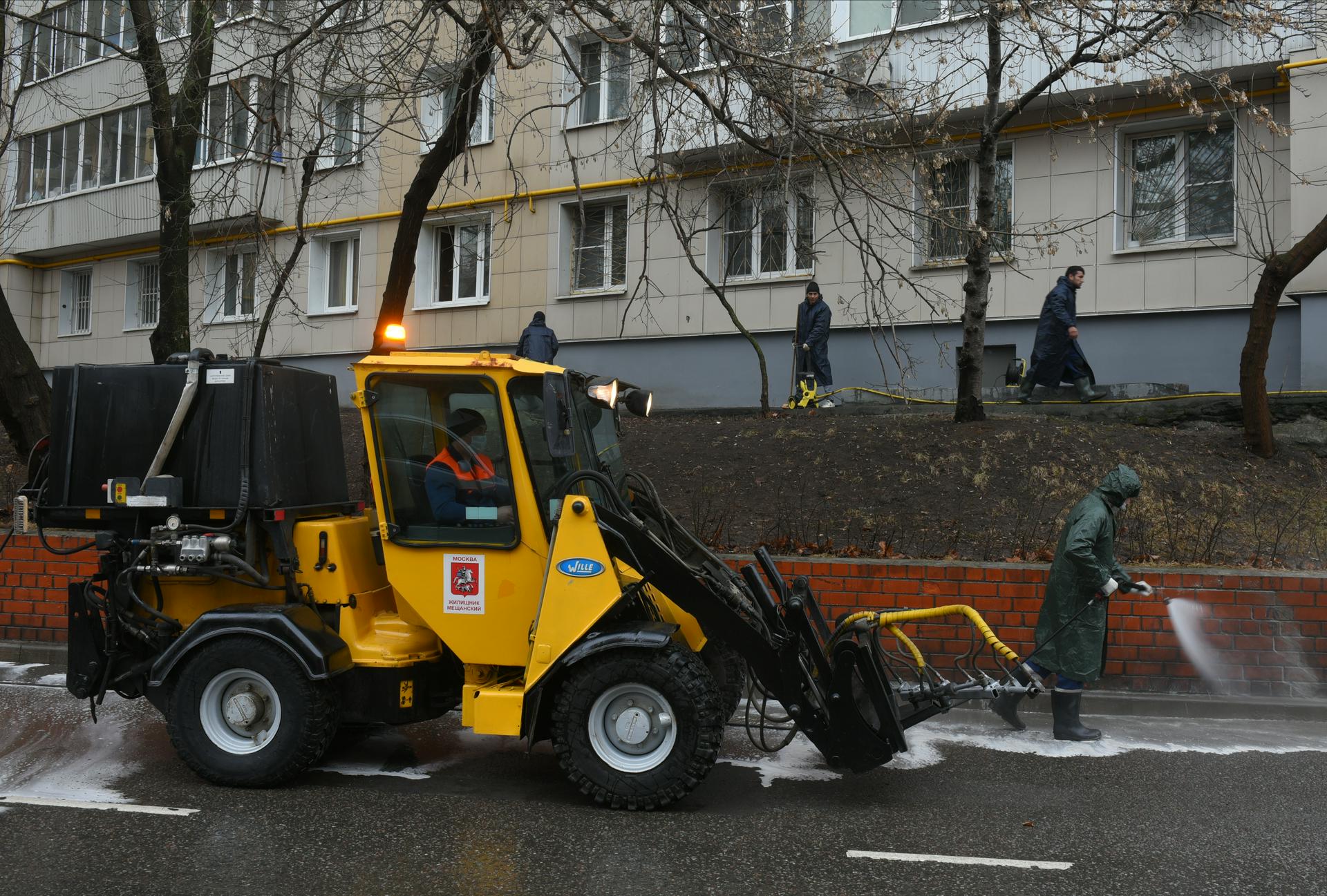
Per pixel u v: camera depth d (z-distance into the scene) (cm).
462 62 855
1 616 899
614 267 1912
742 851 468
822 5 1577
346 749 647
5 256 2553
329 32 898
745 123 902
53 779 572
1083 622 665
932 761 624
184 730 559
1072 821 514
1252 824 509
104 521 595
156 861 448
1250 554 875
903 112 836
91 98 2336
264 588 592
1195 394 1284
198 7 1091
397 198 2059
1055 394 1342
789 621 543
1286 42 1314
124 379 596
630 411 614
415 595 570
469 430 571
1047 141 1546
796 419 1307
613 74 1822
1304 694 734
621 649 531
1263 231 1385
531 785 574
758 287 1762
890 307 854
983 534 936
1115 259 1506
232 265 1334
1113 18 945
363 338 2116
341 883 425
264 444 581
